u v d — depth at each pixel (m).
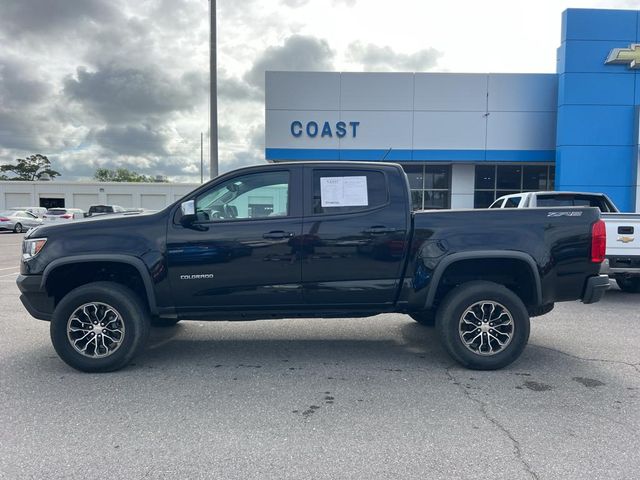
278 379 4.69
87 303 4.74
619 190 17.22
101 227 4.80
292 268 4.84
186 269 4.78
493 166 19.77
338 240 4.83
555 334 6.29
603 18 16.83
